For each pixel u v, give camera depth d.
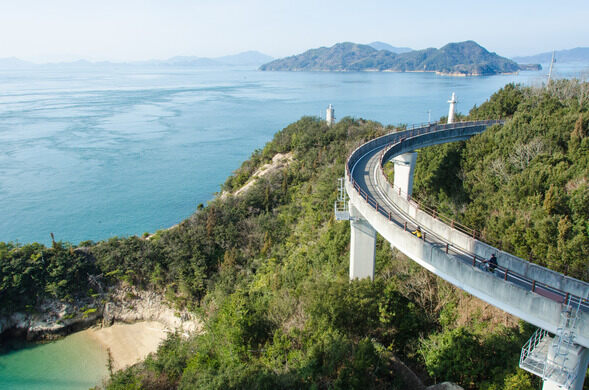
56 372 46.88
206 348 34.88
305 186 77.88
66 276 56.12
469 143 67.44
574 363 20.12
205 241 61.62
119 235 81.19
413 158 57.31
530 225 40.06
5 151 136.38
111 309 56.44
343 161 77.62
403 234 30.86
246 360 31.94
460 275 25.88
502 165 56.16
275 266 55.03
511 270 27.69
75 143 149.12
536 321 21.73
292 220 68.31
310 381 26.45
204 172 120.38
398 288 37.44
